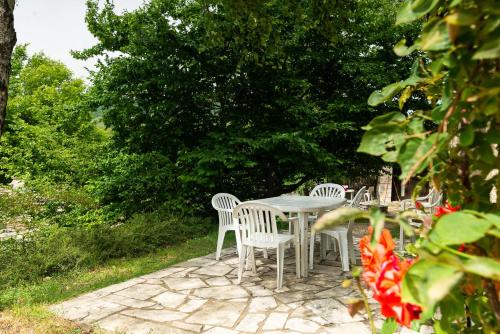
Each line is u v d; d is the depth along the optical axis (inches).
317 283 179.8
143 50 339.6
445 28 23.4
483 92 21.7
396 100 336.2
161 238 270.8
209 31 232.4
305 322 135.6
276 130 348.5
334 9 218.1
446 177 30.5
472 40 22.5
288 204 199.8
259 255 240.1
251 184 396.2
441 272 19.1
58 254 210.4
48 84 906.7
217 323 137.1
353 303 30.7
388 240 27.9
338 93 381.7
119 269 215.8
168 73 335.9
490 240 25.7
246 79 349.4
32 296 169.3
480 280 24.9
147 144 366.0
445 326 27.0
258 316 142.1
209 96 350.9
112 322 139.6
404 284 22.3
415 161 27.2
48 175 426.9
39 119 581.9
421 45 24.3
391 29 351.9
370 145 30.0
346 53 364.2
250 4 188.4
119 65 338.3
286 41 343.6
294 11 242.7
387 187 571.2
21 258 200.8
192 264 221.3
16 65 890.7
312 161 348.2
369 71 343.6
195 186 351.6
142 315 146.0
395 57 366.9
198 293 170.1
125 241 241.1
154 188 349.7
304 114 358.9
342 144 387.9
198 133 375.2
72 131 578.2
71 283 189.2
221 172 346.9
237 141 319.0
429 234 22.8
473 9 21.1
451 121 27.0
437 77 31.7
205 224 318.0
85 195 368.5
